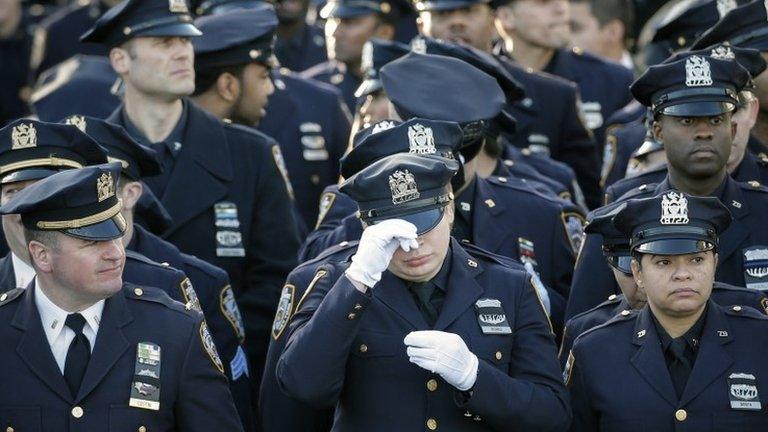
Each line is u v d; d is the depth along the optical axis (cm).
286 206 2570
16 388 1828
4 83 4356
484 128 2231
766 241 2198
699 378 1925
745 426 1914
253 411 2375
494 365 1841
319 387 1789
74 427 1817
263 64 2753
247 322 2514
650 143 2417
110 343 1845
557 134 3094
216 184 2516
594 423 1962
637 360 1950
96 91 3072
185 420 1869
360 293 1778
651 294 1939
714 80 2141
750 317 1964
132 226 2236
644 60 3394
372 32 3519
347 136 3173
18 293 1878
